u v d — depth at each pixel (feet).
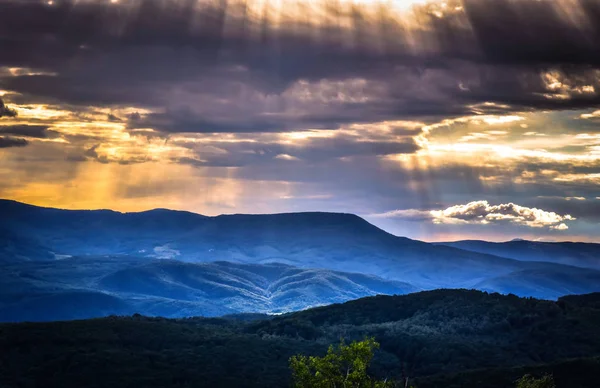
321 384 343.87
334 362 351.46
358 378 345.10
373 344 353.51
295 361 353.31
